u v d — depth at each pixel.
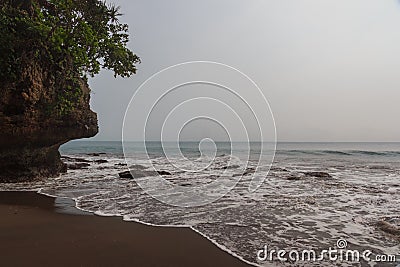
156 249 4.96
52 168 15.62
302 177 15.09
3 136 11.96
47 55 12.55
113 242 5.30
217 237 5.57
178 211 7.70
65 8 12.86
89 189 11.35
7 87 11.27
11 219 6.91
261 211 7.64
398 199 9.17
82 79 16.53
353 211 7.58
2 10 11.45
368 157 32.91
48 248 4.98
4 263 4.34
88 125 16.25
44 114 12.88
